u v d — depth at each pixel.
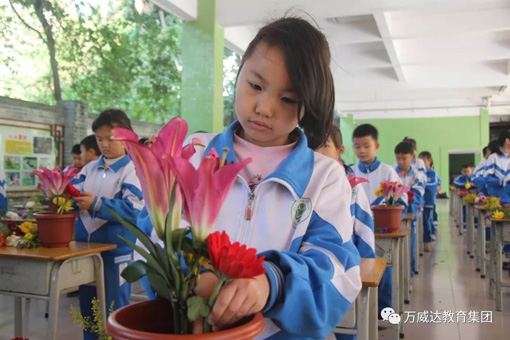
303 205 0.85
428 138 16.31
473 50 7.94
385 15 5.89
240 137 0.95
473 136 15.91
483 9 6.50
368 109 14.59
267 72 0.76
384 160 16.66
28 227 2.51
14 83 7.50
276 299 0.64
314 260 0.75
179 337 0.50
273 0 5.48
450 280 5.13
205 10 5.65
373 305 2.08
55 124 6.46
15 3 7.02
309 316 0.68
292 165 0.87
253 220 0.85
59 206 2.47
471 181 9.22
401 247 3.55
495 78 9.22
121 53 7.59
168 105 8.73
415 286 4.87
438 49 8.11
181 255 0.60
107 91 7.75
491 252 4.36
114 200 2.58
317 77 0.76
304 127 0.90
